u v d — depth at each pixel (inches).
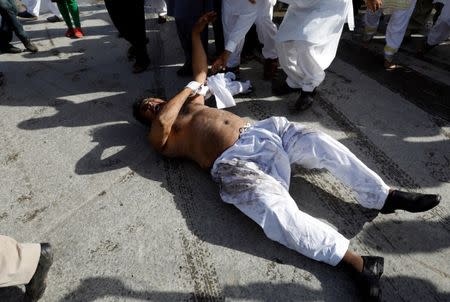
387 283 71.4
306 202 89.1
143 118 111.7
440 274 72.2
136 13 136.3
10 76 156.7
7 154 110.8
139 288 73.0
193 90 101.7
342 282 71.8
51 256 68.4
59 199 94.3
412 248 77.3
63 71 158.9
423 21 163.2
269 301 69.4
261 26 129.0
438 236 79.3
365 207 86.3
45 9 241.9
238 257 77.5
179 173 100.4
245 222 84.9
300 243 71.5
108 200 93.1
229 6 118.6
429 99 127.4
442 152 102.5
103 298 71.7
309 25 103.9
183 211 88.8
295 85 123.1
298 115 121.6
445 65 151.8
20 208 92.5
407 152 103.0
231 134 91.6
